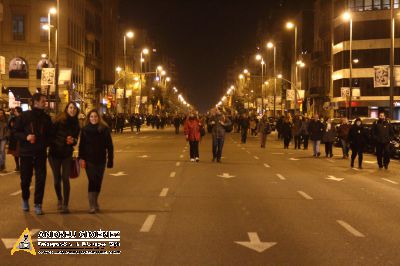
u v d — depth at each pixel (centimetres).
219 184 1692
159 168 2181
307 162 2534
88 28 8300
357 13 7125
